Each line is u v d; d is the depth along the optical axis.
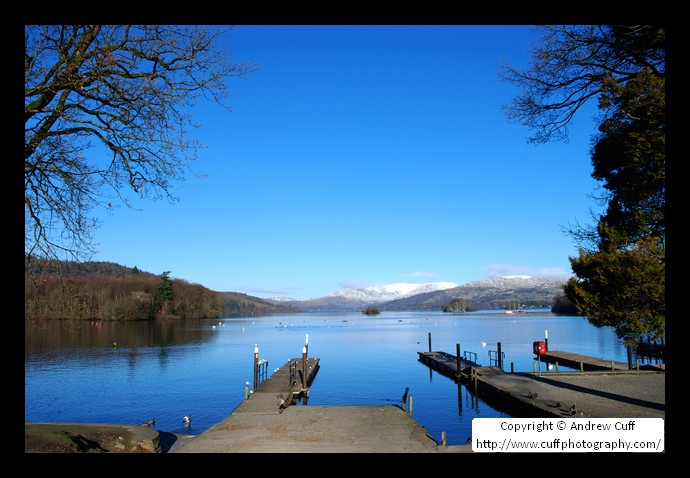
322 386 31.28
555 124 13.27
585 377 26.31
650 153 12.33
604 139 14.30
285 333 90.50
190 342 65.62
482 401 25.52
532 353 50.28
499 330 94.06
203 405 25.28
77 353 49.81
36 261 11.26
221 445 13.05
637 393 20.42
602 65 12.05
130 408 24.59
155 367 39.97
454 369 34.47
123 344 60.19
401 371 38.81
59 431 12.20
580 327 101.62
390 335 84.50
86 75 9.13
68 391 29.20
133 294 105.25
